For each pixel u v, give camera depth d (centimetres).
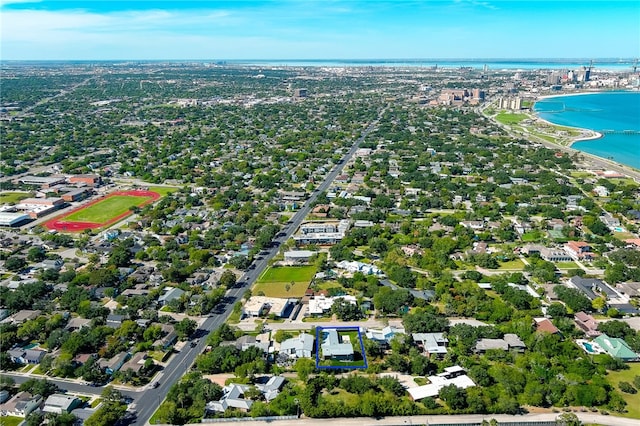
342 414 17712
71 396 18438
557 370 19538
